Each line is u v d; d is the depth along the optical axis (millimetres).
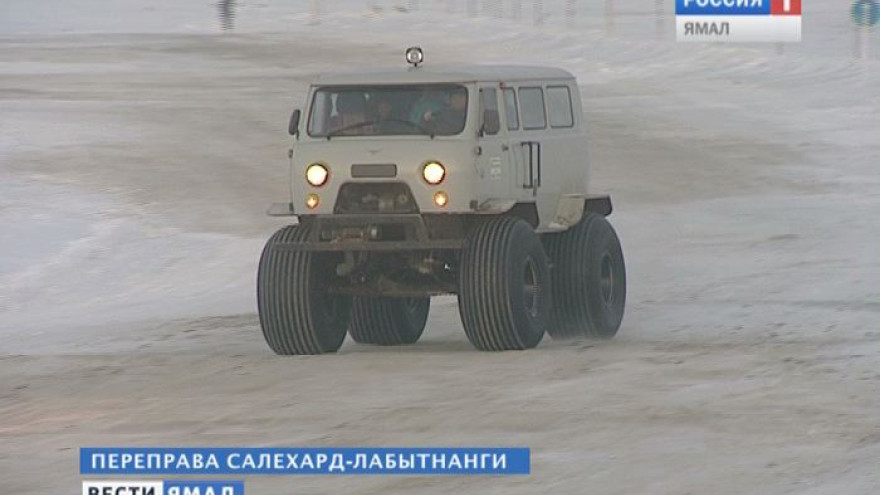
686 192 126375
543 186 63375
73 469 41875
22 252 102188
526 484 38188
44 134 148750
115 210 115562
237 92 186125
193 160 137375
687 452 40844
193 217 113750
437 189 58875
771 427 43719
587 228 64438
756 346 59500
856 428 43281
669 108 177250
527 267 60469
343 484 39125
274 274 60219
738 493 36625
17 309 86812
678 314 71625
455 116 59531
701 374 52719
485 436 43688
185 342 69375
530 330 59531
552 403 48031
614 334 64812
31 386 56250
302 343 60531
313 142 60281
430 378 53562
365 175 59344
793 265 88562
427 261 60812
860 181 131125
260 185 126812
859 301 73375
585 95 187375
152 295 89562
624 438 42844
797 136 158625
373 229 59750
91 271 96875
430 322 73750
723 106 179375
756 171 137250
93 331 75625
